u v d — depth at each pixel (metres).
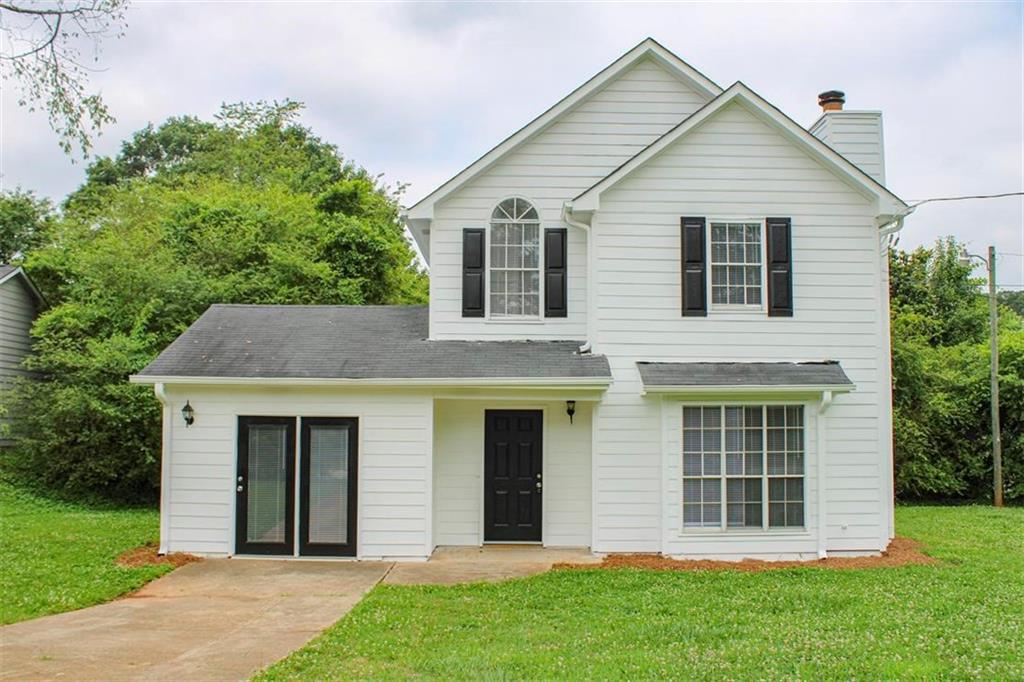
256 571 11.20
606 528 12.25
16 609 8.85
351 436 12.20
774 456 12.10
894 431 20.41
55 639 7.70
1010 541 13.73
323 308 15.16
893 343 20.86
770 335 12.58
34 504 17.70
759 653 6.83
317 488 12.15
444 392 12.17
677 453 11.99
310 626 8.27
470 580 10.56
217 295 20.95
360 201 29.36
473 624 8.15
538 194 13.62
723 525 11.98
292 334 13.67
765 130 12.73
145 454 18.22
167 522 12.13
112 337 18.92
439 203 13.56
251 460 12.23
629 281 12.59
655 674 6.25
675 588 9.84
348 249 26.25
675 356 12.52
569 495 13.25
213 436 12.23
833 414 12.46
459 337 13.37
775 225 12.62
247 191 29.38
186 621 8.50
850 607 8.73
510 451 13.34
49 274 22.20
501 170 13.63
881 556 12.19
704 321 12.55
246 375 12.01
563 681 6.07
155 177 39.75
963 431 21.72
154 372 12.05
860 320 12.63
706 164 12.70
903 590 9.62
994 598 9.09
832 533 12.25
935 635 7.39
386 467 12.13
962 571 10.95
